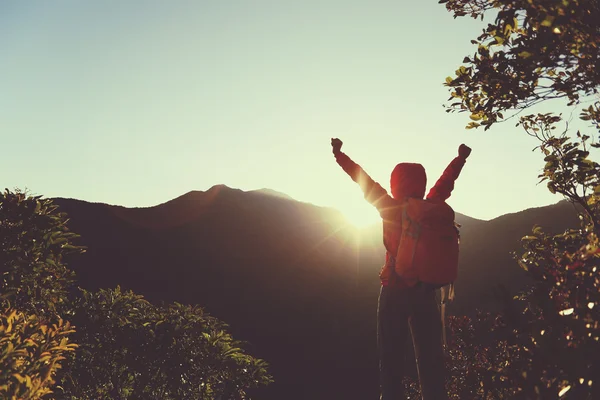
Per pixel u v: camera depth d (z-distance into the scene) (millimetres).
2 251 8852
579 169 6668
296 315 96312
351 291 101875
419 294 4055
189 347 12312
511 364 3020
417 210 4031
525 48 4152
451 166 4703
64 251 9672
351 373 80188
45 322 4992
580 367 2631
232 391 12273
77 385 11461
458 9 5262
